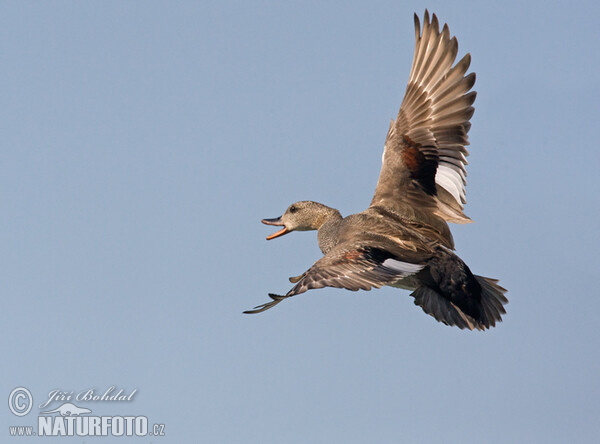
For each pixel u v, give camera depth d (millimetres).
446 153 12695
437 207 12547
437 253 11617
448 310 11477
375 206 12648
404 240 11766
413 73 13195
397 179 12797
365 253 10688
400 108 13172
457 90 12812
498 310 11930
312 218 14891
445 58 12977
